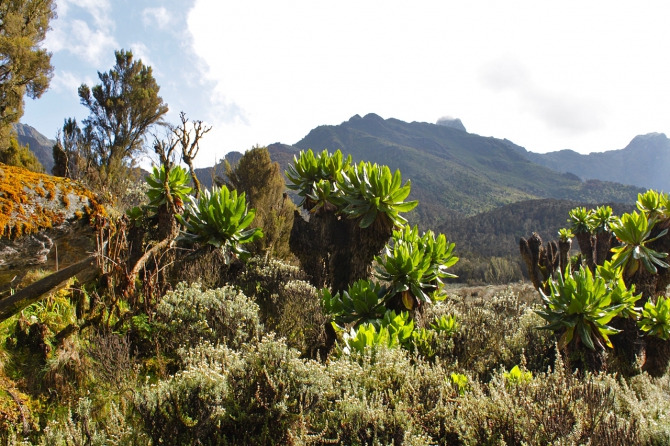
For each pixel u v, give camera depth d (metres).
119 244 3.29
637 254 5.07
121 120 17.89
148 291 3.44
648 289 5.16
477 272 31.75
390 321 4.22
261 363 2.33
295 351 2.44
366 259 5.41
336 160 6.23
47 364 2.56
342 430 2.22
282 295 4.81
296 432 2.08
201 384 2.11
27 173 3.52
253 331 3.69
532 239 7.51
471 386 3.06
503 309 7.57
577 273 4.05
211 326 3.53
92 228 3.64
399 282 4.62
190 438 1.98
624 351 4.50
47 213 3.30
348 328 4.67
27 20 13.44
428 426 2.43
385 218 5.18
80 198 3.62
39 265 3.32
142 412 2.01
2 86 12.22
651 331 4.29
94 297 3.22
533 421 2.34
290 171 6.42
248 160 10.04
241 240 4.09
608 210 8.27
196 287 3.91
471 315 5.51
